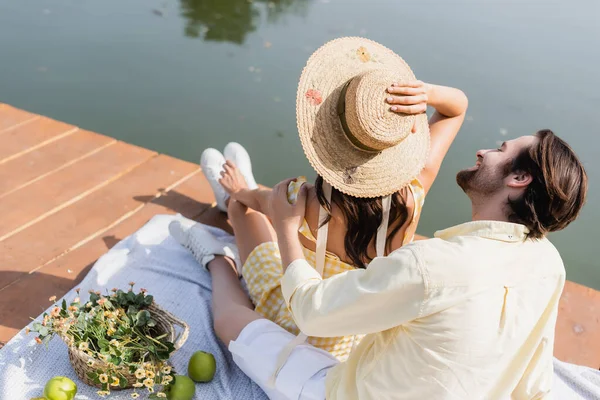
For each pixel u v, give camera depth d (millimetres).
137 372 1807
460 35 6305
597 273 3768
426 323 1399
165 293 2441
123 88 5121
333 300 1508
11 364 2008
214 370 2053
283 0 7203
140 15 6500
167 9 6719
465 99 2107
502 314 1396
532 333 1499
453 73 5441
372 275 1440
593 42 6320
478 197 1543
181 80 5301
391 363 1495
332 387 1695
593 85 5406
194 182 3289
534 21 6855
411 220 1784
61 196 3002
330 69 1742
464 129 4738
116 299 2010
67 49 5629
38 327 1877
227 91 5176
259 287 2225
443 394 1408
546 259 1448
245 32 6250
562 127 4730
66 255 2637
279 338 1912
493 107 4984
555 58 5895
